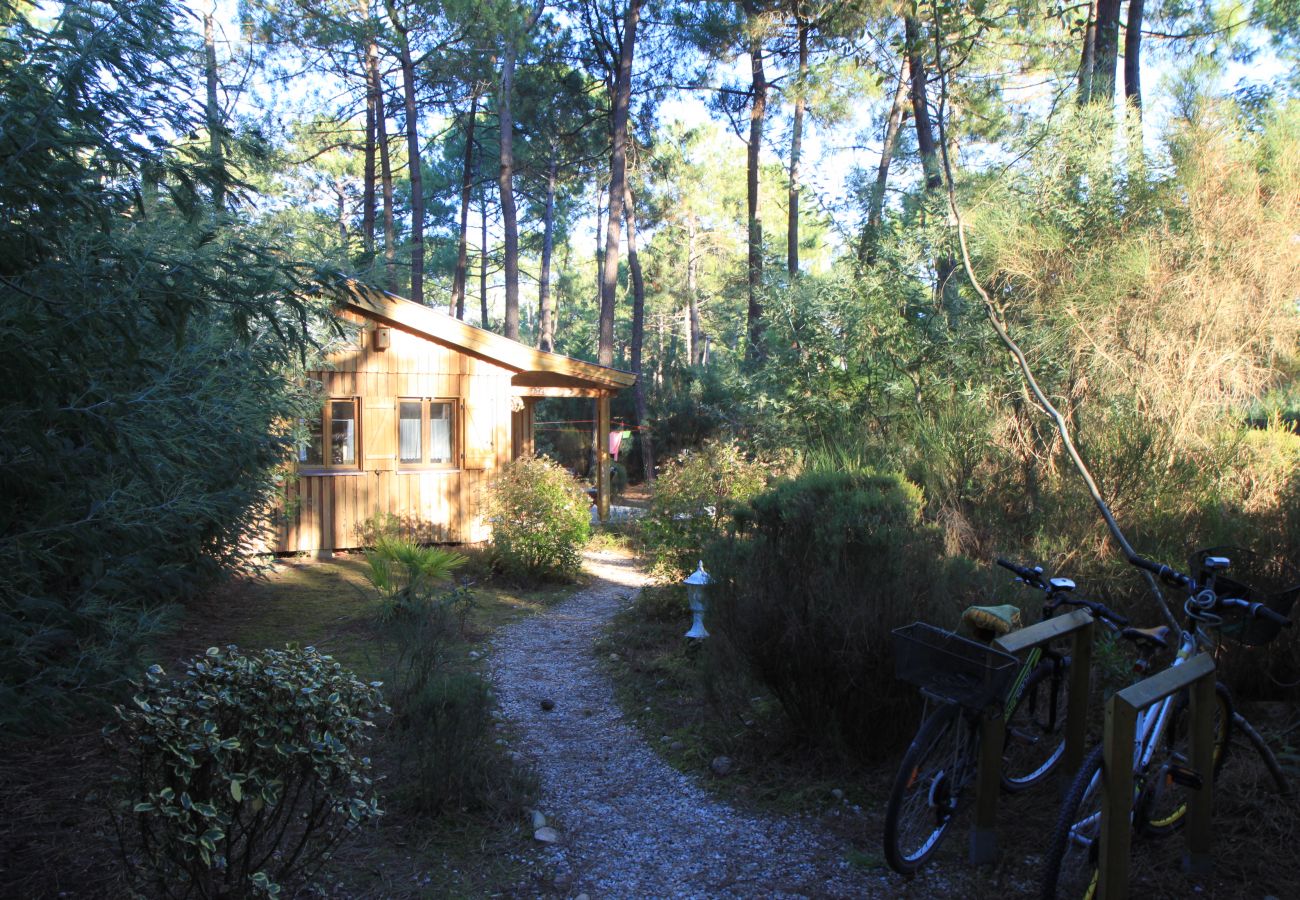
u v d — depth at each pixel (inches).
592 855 140.6
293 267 137.1
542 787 169.2
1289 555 174.1
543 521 402.6
